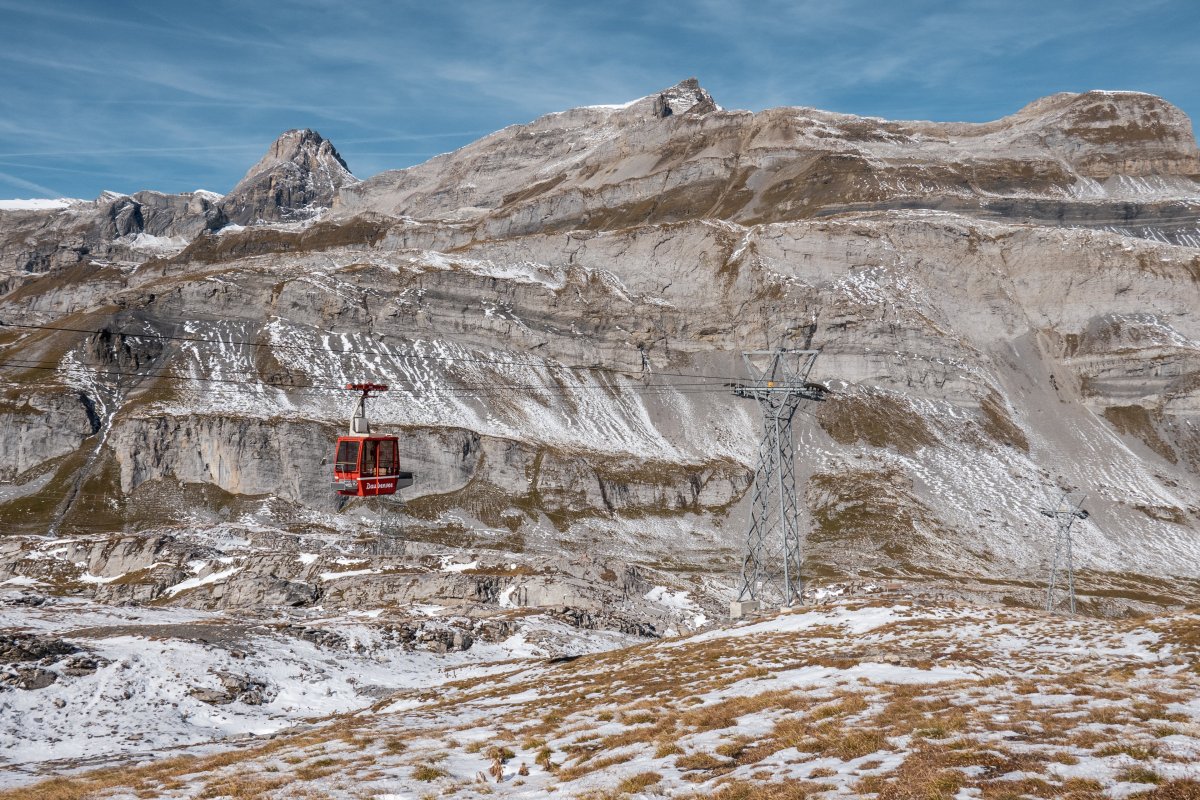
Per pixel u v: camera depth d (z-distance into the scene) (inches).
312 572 5748.0
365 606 5113.2
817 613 2967.5
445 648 3799.2
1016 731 1029.8
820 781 919.0
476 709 1980.8
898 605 2881.4
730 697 1565.0
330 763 1310.3
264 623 3860.7
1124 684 1337.4
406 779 1161.4
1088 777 828.0
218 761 1456.7
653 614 5398.6
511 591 5374.0
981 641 2123.5
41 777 1627.7
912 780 868.6
